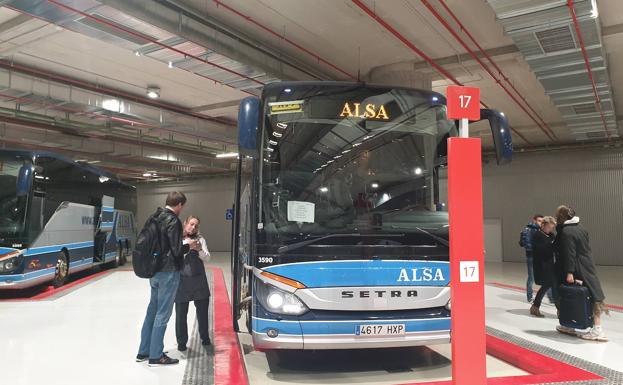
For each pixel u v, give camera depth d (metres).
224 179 28.66
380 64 11.14
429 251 4.42
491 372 4.82
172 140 17.98
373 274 4.26
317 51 10.33
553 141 19.44
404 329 4.20
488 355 5.52
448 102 3.18
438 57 10.69
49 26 8.22
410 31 9.32
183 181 30.05
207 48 8.47
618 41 9.45
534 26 7.21
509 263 19.48
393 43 9.92
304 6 8.41
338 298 4.18
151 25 7.46
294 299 4.18
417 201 4.73
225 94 13.74
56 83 12.13
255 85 10.61
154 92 13.07
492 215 20.84
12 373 4.62
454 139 3.16
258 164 4.54
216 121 16.98
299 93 4.81
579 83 9.82
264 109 4.70
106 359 5.09
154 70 11.70
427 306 4.31
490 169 21.00
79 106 12.28
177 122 15.68
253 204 4.46
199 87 13.06
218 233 28.55
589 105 11.49
